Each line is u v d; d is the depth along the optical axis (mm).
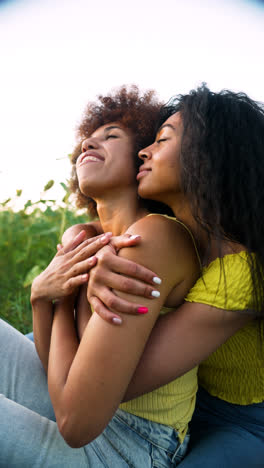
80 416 866
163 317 962
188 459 1034
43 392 1191
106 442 1010
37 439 958
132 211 1184
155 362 914
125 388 878
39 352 1134
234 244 956
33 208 3045
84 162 1184
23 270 2670
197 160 955
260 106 1023
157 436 1010
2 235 2965
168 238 947
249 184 942
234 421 1160
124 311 865
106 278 902
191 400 1083
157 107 1320
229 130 963
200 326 926
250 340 1055
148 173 1046
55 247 2637
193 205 973
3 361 1175
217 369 1171
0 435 934
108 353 856
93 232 1351
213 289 918
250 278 921
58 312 1090
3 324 1243
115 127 1231
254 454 1042
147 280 886
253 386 1126
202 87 1033
